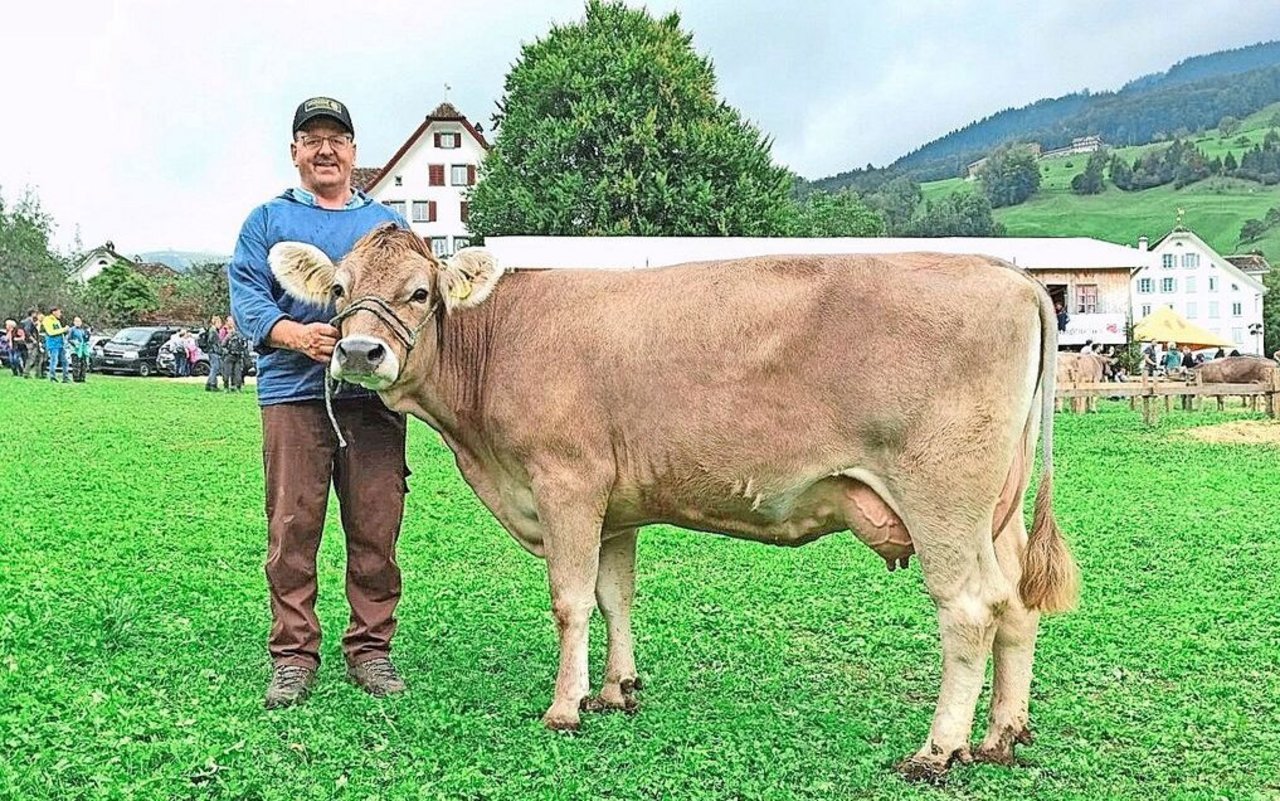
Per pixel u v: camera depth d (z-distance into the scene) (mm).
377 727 6125
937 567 5715
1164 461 19297
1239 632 8375
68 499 13805
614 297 6320
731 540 11969
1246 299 115562
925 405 5652
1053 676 7320
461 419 6684
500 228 50906
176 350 47750
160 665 7094
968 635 5691
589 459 6219
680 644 8016
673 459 6098
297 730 5965
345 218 7051
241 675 7066
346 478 6938
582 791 5340
